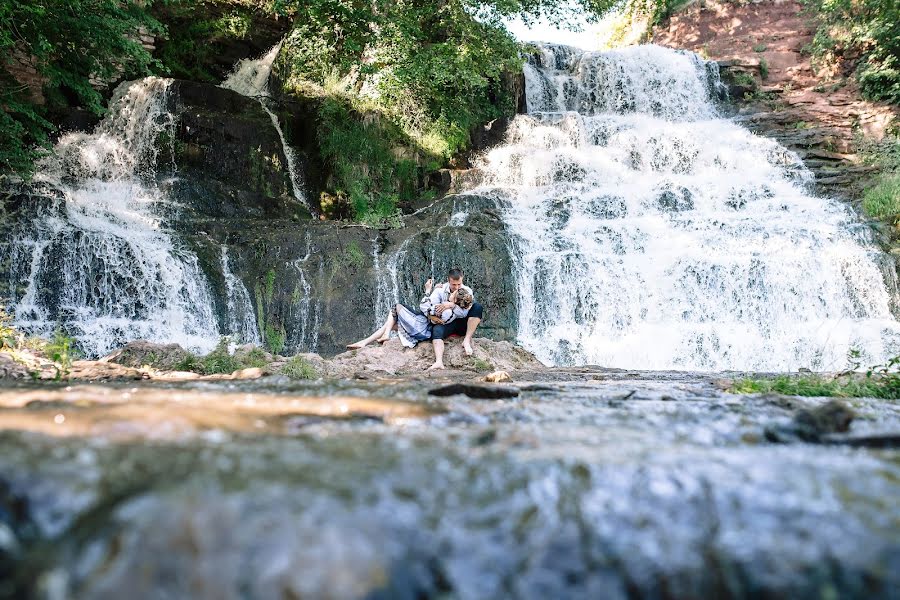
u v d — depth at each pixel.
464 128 20.41
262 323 14.02
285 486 1.84
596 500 1.93
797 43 25.66
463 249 14.98
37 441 2.22
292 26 20.50
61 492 1.75
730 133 21.11
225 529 1.63
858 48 24.16
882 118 22.08
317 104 19.45
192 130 16.64
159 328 13.30
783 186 19.08
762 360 14.36
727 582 1.68
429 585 1.62
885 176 19.03
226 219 15.56
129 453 2.12
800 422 3.22
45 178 15.11
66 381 6.03
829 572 1.68
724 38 26.89
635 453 2.44
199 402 3.73
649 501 1.93
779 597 1.64
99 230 13.72
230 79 21.41
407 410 3.84
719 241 16.16
